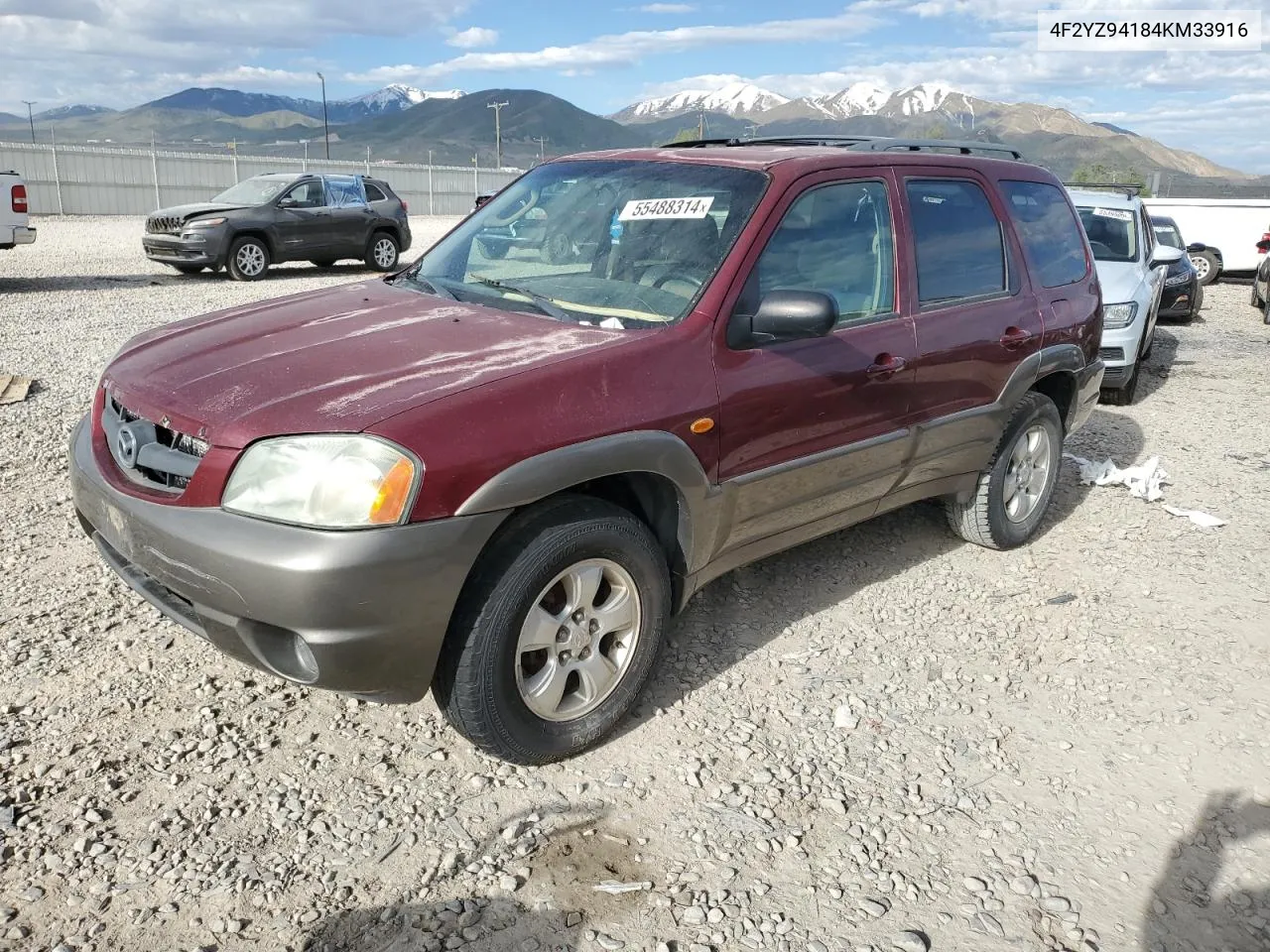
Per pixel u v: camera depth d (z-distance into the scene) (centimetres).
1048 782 310
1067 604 440
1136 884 268
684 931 239
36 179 3128
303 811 273
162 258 1574
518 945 231
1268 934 252
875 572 464
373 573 246
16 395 691
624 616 308
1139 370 1043
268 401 266
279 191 1634
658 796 291
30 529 454
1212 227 2138
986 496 468
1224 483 629
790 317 310
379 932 232
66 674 332
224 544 249
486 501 258
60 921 229
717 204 348
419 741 309
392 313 338
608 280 343
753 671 366
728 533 337
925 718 343
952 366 408
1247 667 388
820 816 287
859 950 237
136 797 273
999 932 247
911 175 406
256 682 334
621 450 285
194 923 231
